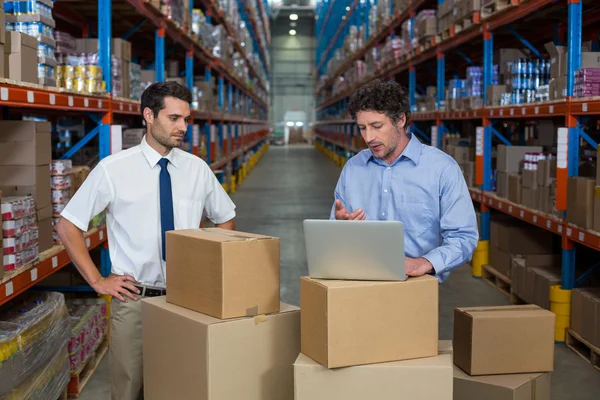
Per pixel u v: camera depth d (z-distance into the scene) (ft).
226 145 39.37
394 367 6.02
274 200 36.94
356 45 46.50
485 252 19.49
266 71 101.09
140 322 8.18
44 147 10.55
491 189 19.72
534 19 19.39
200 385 6.51
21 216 9.30
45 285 13.74
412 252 7.86
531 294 15.48
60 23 20.20
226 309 6.47
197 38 25.50
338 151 68.64
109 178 8.05
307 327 6.22
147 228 8.17
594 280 14.58
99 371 12.17
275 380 6.87
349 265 6.10
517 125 25.55
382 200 7.90
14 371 8.21
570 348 13.50
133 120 22.93
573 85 13.28
